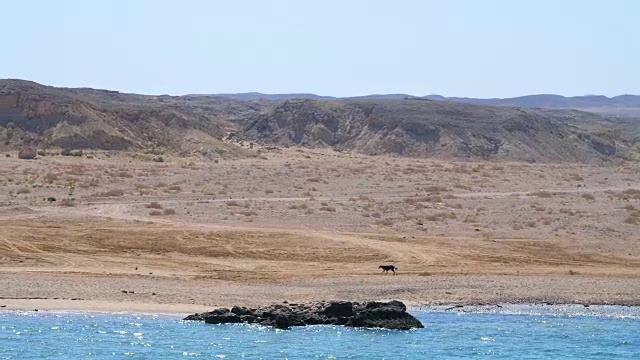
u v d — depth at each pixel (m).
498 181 148.12
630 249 90.75
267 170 150.25
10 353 47.12
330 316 57.00
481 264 81.00
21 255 77.31
